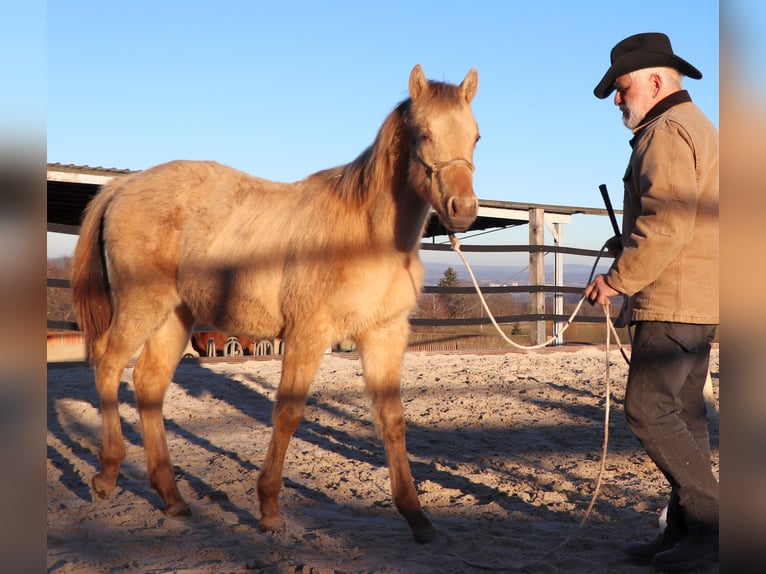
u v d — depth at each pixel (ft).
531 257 43.34
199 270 13.61
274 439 11.77
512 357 35.55
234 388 26.07
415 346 51.39
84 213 15.53
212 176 14.57
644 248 8.96
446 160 10.67
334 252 11.73
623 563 10.12
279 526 11.57
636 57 9.69
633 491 13.82
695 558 9.35
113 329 14.21
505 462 16.21
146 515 12.49
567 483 14.49
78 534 11.40
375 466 16.01
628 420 9.75
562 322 42.22
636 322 9.75
